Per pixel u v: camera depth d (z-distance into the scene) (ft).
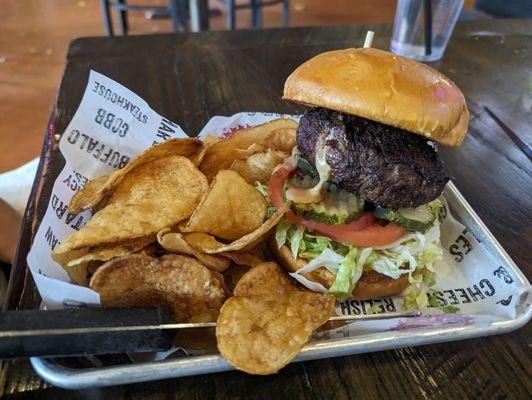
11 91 2.26
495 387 0.68
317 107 0.84
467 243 0.91
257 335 0.64
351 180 0.77
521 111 1.42
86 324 0.59
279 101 1.36
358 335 0.70
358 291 0.82
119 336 0.60
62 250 0.69
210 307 0.71
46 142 1.07
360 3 3.68
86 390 0.62
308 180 0.86
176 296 0.70
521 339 0.75
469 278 0.88
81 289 0.66
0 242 1.06
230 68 1.48
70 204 0.81
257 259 0.81
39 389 0.61
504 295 0.79
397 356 0.71
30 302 0.73
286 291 0.73
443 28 1.57
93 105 0.94
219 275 0.75
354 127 0.78
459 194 0.96
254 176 0.92
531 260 0.92
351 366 0.69
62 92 1.28
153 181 0.85
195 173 0.85
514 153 1.25
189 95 1.34
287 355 0.61
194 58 1.51
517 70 1.63
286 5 3.01
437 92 0.75
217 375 0.66
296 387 0.65
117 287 0.68
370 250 0.81
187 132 1.20
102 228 0.73
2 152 1.86
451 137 0.77
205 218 0.78
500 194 1.10
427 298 0.84
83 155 0.92
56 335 0.56
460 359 0.71
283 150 0.99
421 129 0.73
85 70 1.39
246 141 0.98
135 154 1.00
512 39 1.82
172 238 0.72
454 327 0.71
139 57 1.49
